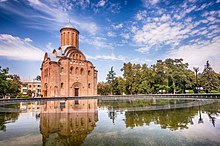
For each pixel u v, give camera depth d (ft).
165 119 47.96
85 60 191.93
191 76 202.80
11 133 36.09
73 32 199.82
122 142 29.68
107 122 45.91
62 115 57.93
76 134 34.78
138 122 45.32
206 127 38.19
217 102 83.56
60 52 189.57
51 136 33.55
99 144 28.78
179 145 27.71
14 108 80.89
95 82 201.67
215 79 212.43
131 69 211.61
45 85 187.01
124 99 139.74
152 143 28.89
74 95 179.63
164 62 211.82
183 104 81.97
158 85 191.31
